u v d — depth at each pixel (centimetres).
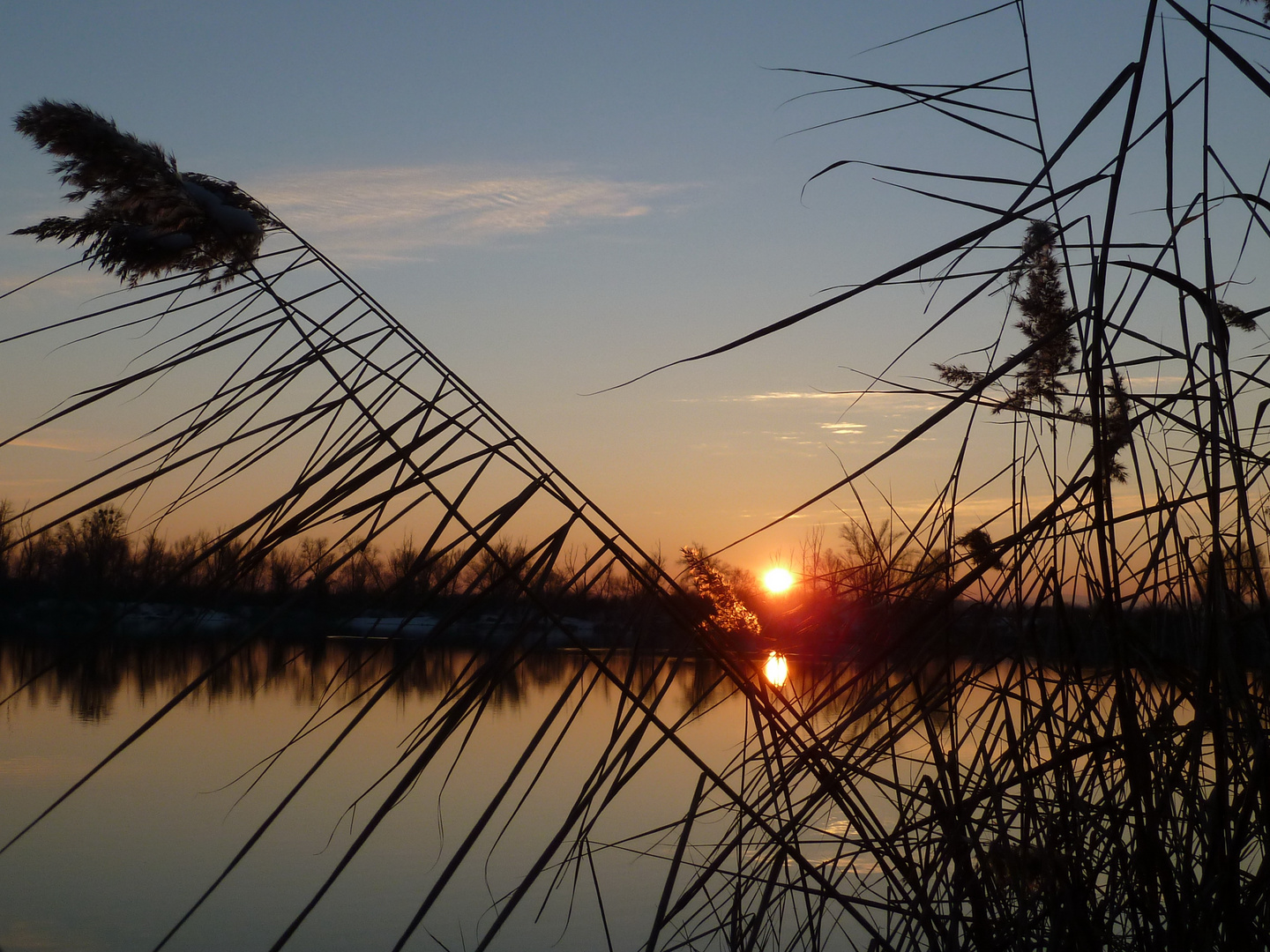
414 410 177
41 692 1898
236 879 743
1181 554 196
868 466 155
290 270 202
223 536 144
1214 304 162
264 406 174
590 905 616
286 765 1151
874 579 215
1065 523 198
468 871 740
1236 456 164
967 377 216
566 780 1007
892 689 201
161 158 201
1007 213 158
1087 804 198
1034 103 198
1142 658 190
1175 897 181
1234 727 175
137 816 934
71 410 158
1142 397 183
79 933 625
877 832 199
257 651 2455
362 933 611
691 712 179
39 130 193
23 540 140
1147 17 159
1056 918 188
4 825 900
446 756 1149
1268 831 168
